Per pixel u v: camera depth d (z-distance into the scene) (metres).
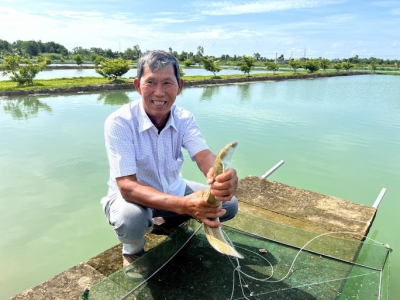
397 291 2.71
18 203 4.48
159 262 1.95
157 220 2.48
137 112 1.92
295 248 2.21
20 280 2.98
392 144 8.00
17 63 22.00
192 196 1.53
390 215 4.24
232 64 62.41
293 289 1.82
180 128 2.06
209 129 9.27
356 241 2.24
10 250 3.42
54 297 1.77
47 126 9.47
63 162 6.19
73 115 11.29
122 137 1.82
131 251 1.99
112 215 1.87
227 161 1.32
